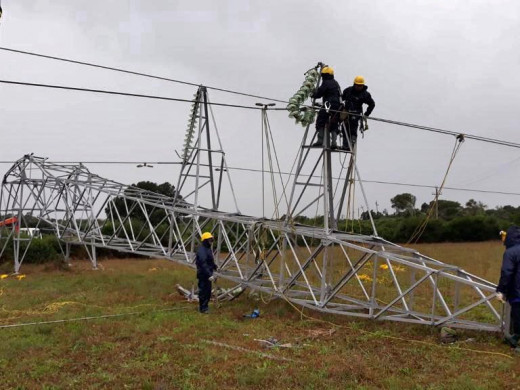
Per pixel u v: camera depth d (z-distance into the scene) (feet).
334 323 40.98
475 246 116.98
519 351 31.60
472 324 35.73
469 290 58.03
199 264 45.83
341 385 26.04
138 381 26.55
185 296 54.13
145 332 37.63
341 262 83.97
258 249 47.67
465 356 31.55
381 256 39.52
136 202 63.26
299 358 31.09
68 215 76.07
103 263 95.61
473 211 177.17
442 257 93.97
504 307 33.91
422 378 27.25
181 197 63.87
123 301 51.96
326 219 44.14
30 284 65.10
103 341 34.96
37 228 81.97
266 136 43.93
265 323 41.37
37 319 42.39
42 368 28.91
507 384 26.27
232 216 53.98
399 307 47.70
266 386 25.93
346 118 44.37
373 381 26.78
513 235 32.63
